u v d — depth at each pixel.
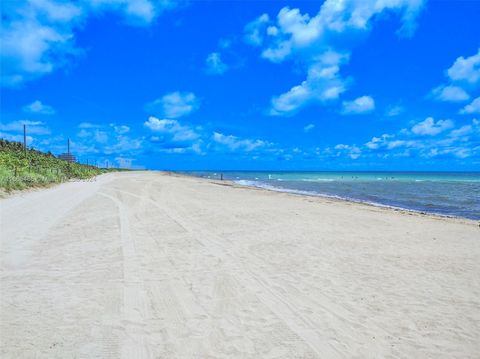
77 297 5.83
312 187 47.16
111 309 5.41
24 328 4.71
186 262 8.04
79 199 19.25
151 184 36.16
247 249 9.38
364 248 9.88
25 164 32.44
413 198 30.64
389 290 6.67
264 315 5.43
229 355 4.26
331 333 4.93
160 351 4.29
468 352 4.57
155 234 10.86
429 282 7.19
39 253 8.31
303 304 5.90
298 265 8.06
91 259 8.02
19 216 12.86
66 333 4.62
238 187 40.75
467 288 6.89
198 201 20.48
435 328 5.20
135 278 6.85
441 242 11.07
